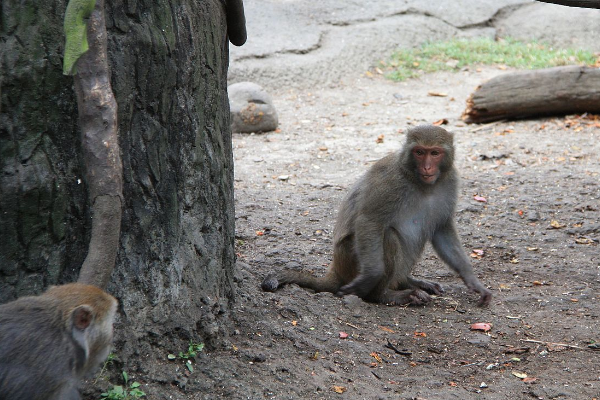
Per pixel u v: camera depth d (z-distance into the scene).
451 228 8.64
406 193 8.20
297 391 5.76
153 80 5.53
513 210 11.41
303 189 12.77
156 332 5.70
